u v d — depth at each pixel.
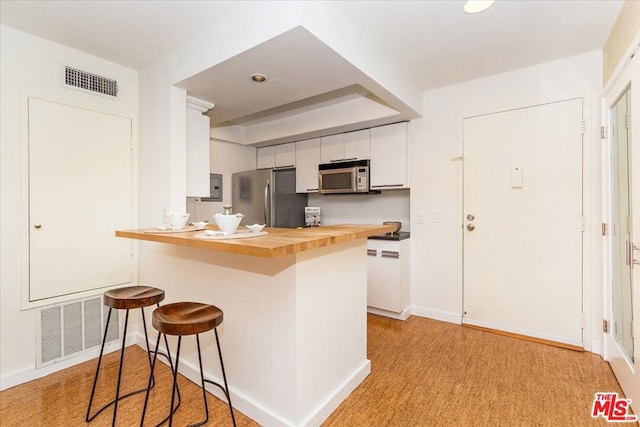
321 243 1.42
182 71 2.24
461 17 1.94
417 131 3.20
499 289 2.80
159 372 2.18
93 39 2.19
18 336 2.07
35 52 2.14
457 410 1.75
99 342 2.44
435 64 2.58
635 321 1.64
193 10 1.87
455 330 2.87
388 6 1.83
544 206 2.58
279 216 4.04
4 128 2.01
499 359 2.32
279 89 2.41
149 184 2.54
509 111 2.72
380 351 2.46
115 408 1.58
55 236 2.23
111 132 2.51
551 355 2.37
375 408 1.77
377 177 3.44
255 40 1.77
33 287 2.13
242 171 4.35
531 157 2.63
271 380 1.61
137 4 1.81
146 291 1.73
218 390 1.87
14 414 1.73
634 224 1.64
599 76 2.35
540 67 2.58
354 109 3.32
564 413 1.72
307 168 4.03
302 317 1.55
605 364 2.23
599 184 2.36
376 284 3.25
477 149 2.88
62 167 2.26
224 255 1.83
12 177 2.05
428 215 3.16
